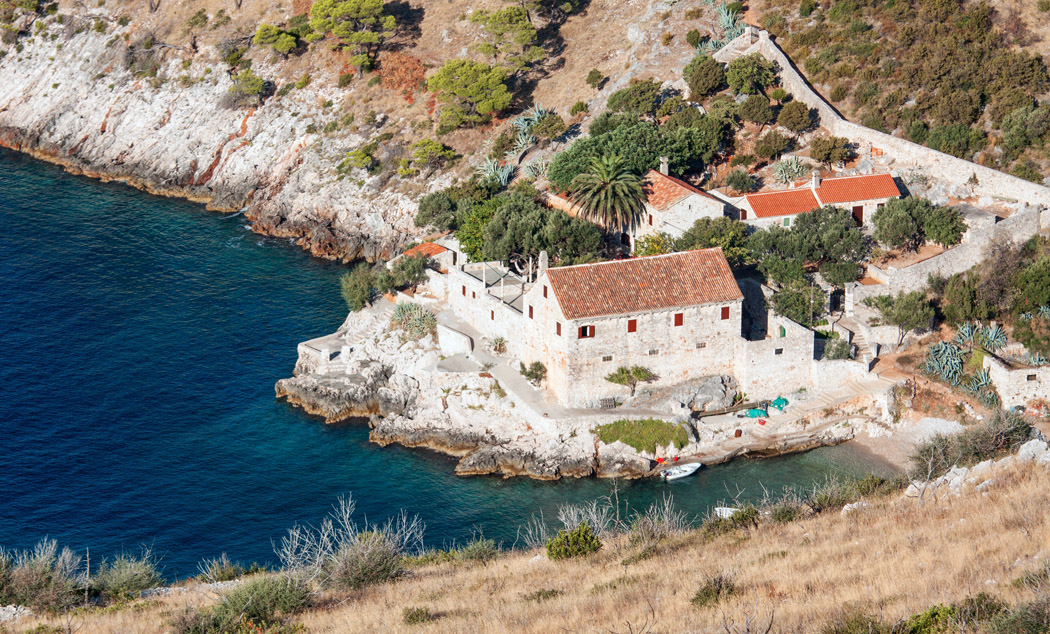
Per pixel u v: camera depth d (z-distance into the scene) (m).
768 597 55.66
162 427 105.06
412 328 112.00
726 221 113.00
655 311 98.19
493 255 115.12
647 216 119.81
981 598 48.00
